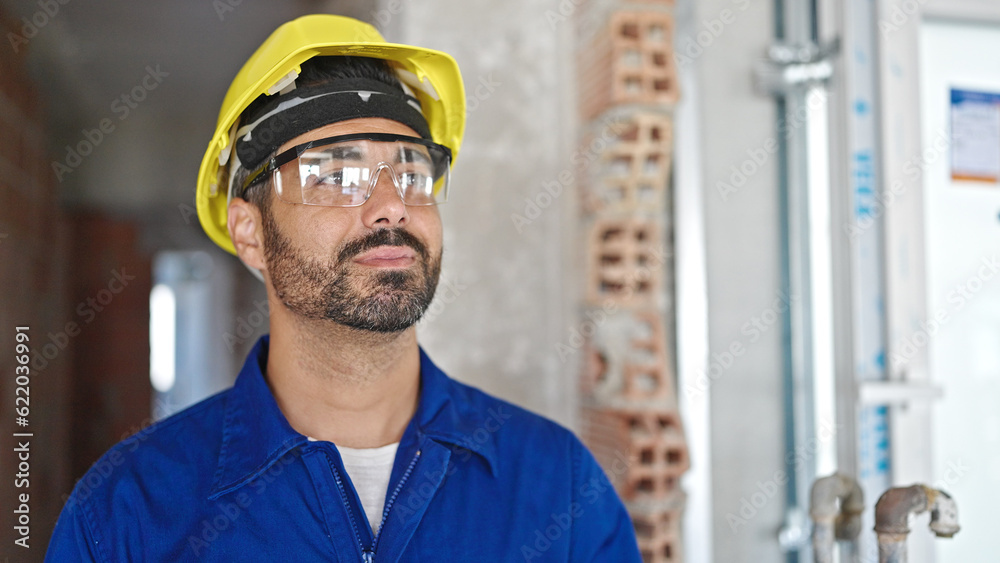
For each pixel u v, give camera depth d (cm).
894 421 180
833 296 192
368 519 104
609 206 227
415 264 105
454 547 103
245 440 105
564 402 262
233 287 553
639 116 218
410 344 112
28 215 314
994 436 193
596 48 235
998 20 194
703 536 215
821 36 196
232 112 109
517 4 270
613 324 227
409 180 108
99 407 476
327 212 103
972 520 191
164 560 97
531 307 266
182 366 543
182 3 330
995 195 196
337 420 110
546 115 270
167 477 102
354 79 109
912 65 186
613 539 118
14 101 293
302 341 108
